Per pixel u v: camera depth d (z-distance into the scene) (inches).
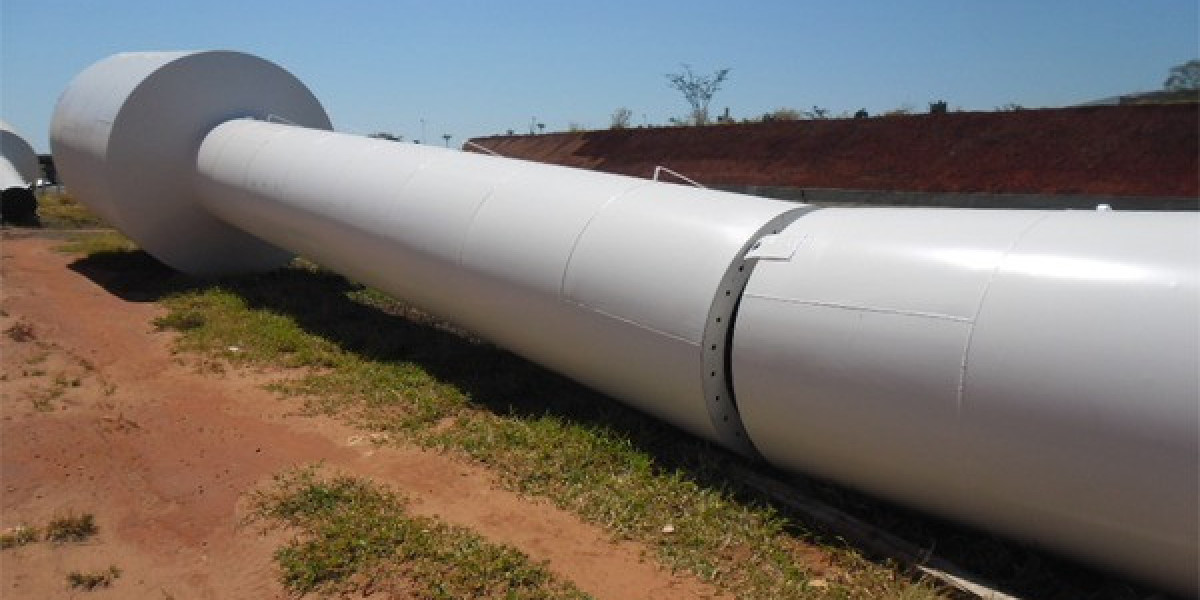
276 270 517.3
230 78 485.1
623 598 168.2
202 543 197.8
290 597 172.7
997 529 166.9
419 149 337.7
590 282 227.9
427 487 219.0
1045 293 150.4
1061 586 163.2
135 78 464.4
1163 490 136.3
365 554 183.9
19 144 1066.1
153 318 406.9
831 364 176.1
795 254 191.2
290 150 396.8
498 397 281.3
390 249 307.9
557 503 208.1
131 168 460.8
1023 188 793.6
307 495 213.3
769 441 198.2
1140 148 757.3
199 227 488.1
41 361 335.9
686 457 223.9
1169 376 134.3
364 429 261.3
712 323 200.1
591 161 1252.5
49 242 666.2
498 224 263.6
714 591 170.6
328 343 350.3
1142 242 147.4
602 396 268.8
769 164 1016.2
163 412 281.0
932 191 846.5
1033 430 148.2
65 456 246.8
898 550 177.5
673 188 239.8
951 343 158.4
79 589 182.2
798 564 178.7
